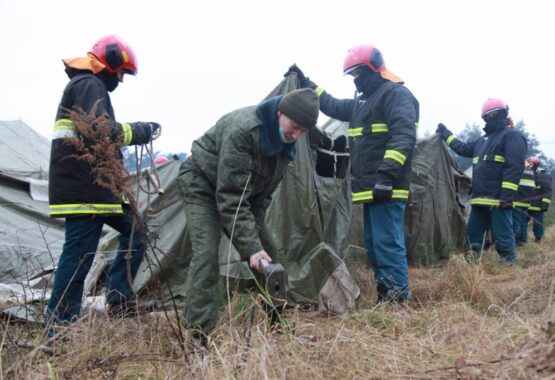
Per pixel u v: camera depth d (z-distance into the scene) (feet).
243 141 8.52
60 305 9.61
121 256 11.05
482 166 19.48
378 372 6.44
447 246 22.43
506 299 12.01
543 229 33.58
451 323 9.33
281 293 7.91
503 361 5.96
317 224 14.21
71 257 9.81
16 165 25.34
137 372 7.56
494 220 19.21
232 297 11.46
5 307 9.80
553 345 5.71
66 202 9.73
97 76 10.65
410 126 12.35
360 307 13.03
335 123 20.36
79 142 8.25
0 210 18.74
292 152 9.28
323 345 7.44
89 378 7.00
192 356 7.48
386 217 12.61
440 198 22.41
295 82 15.28
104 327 8.71
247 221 8.58
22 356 7.28
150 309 10.82
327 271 13.39
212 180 9.26
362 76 13.30
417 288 13.48
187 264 13.99
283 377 6.03
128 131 9.86
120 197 8.01
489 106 19.51
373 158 12.88
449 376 5.98
